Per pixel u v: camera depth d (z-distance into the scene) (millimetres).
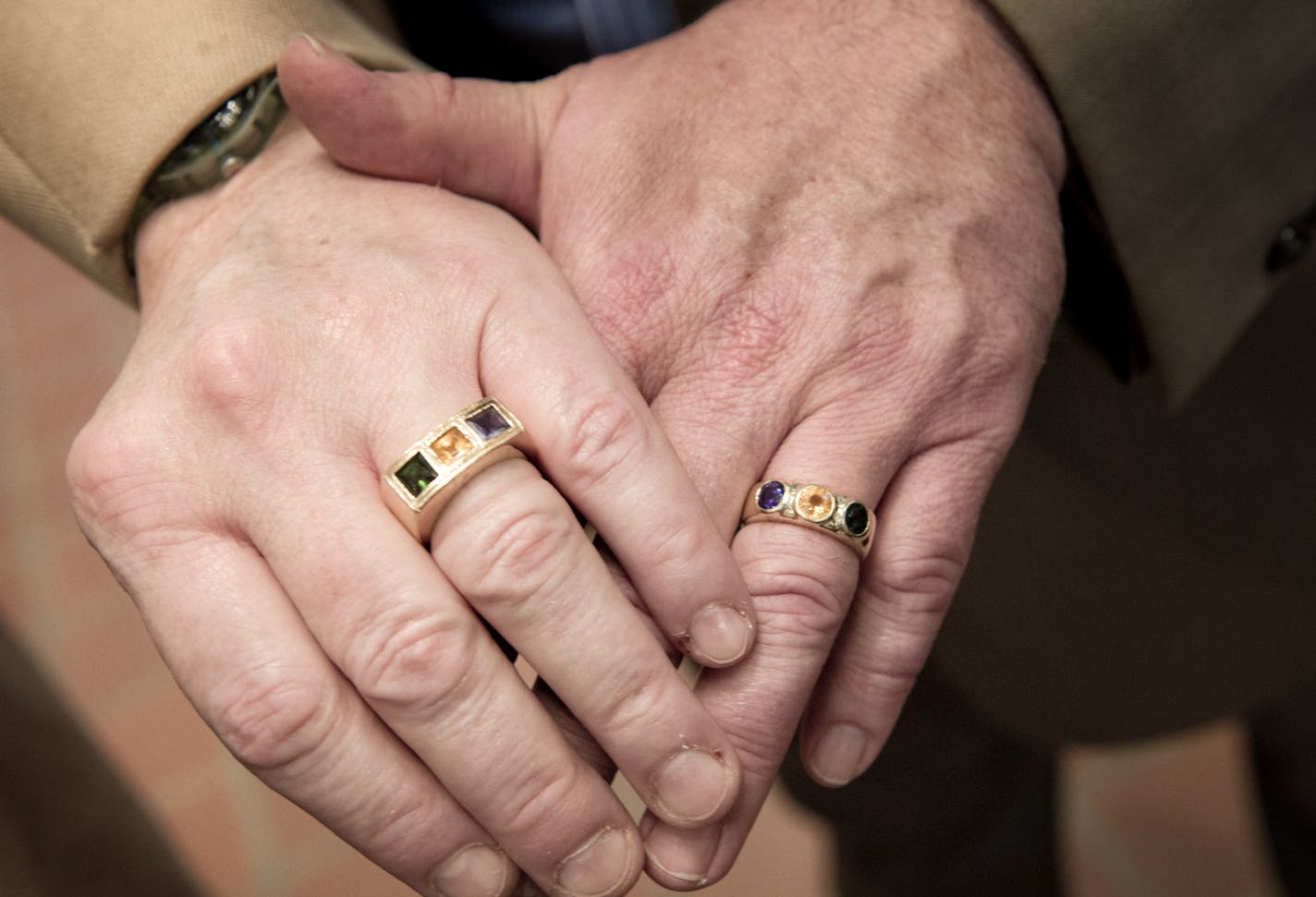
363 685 305
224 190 356
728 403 331
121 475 317
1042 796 594
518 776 306
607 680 306
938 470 339
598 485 312
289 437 313
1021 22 338
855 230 337
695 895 686
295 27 358
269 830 738
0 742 410
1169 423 432
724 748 313
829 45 352
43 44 351
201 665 312
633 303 338
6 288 1174
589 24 404
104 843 432
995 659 499
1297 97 361
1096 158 347
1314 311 413
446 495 303
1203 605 468
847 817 561
